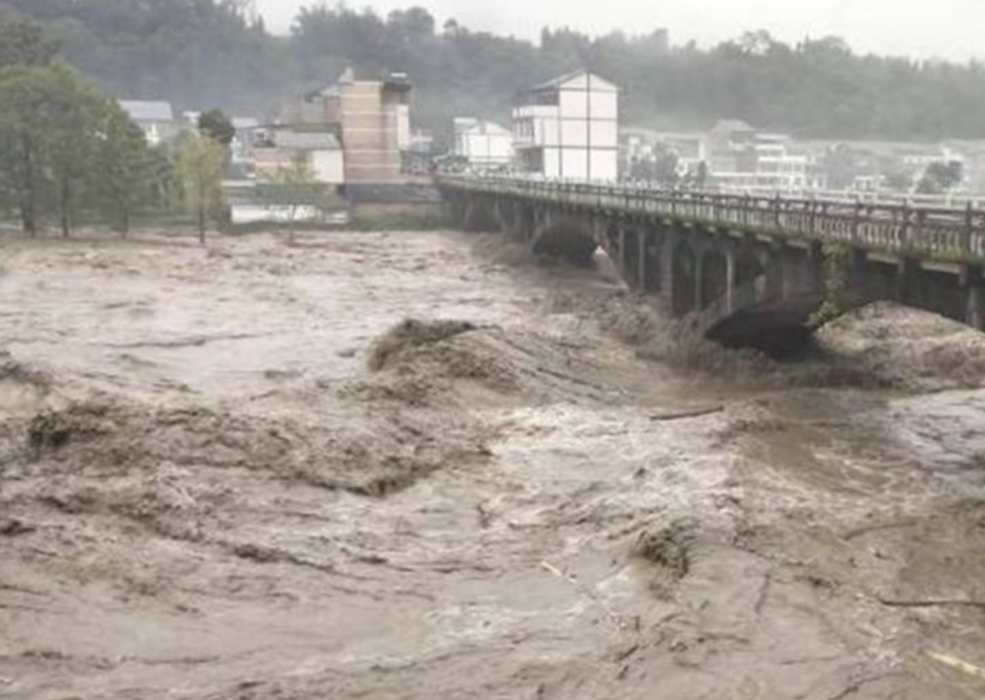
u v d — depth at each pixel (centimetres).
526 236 8825
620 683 1711
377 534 2378
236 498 2522
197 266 7988
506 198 9262
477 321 4953
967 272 2770
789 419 3422
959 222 2880
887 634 1856
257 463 2728
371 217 12331
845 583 2058
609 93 12700
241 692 1703
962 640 1844
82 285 6800
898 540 2300
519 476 2783
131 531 2330
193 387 3753
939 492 2680
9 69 10838
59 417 2919
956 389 3916
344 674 1764
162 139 15350
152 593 2056
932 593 2030
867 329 4797
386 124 13275
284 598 2053
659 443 3075
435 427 3169
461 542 2339
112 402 3144
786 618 1905
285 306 6028
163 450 2762
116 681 1745
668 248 4866
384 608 2020
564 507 2538
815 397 3759
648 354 4381
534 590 2084
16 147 9875
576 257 8206
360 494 2616
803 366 4159
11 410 3309
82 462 2708
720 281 4444
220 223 11475
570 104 12644
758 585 2028
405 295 6544
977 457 3033
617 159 13225
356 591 2091
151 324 5328
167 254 8756
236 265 8094
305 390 3428
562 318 5216
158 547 2258
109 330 5112
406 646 1867
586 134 12719
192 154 10962
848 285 3372
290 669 1789
